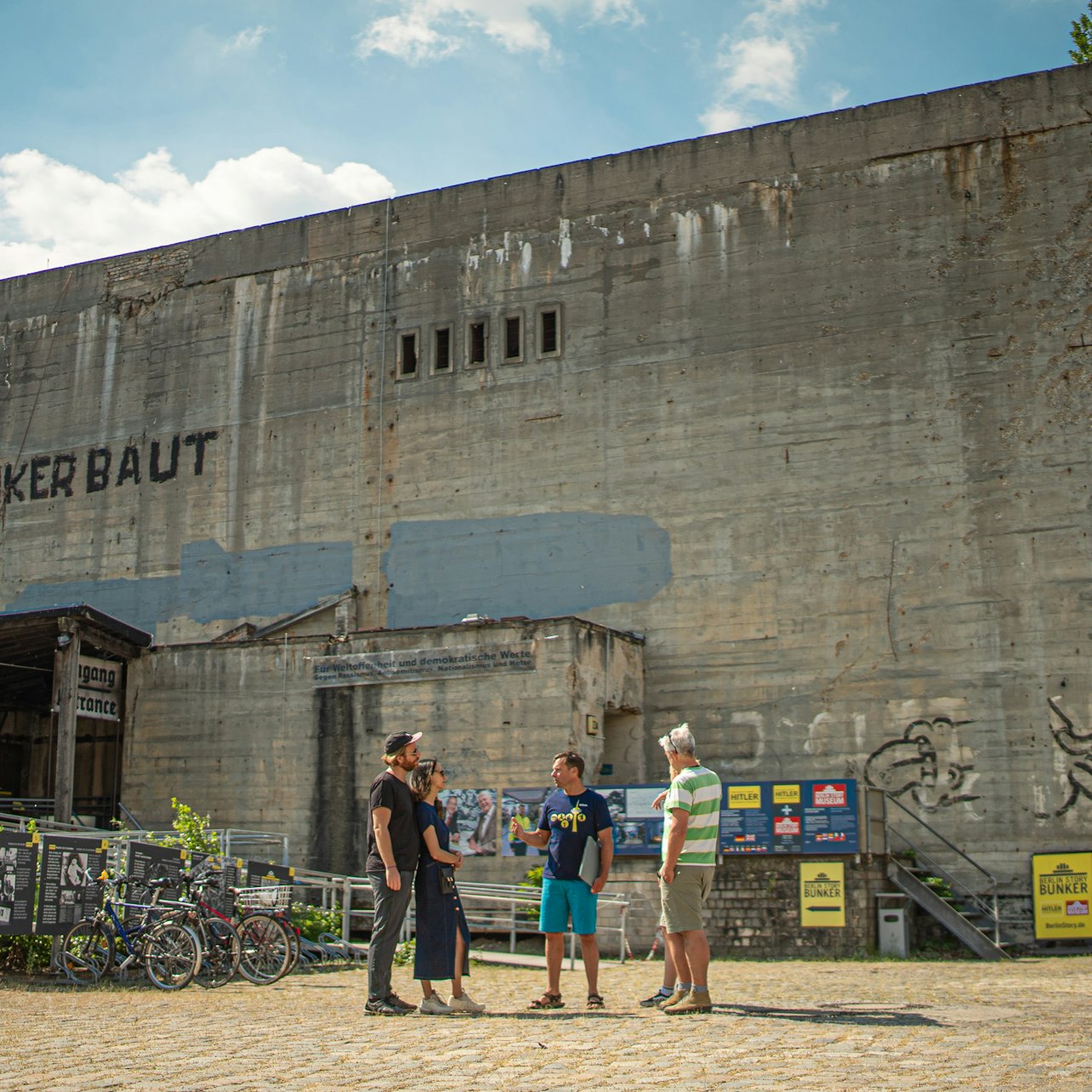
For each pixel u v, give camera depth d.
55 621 27.89
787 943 21.09
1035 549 26.53
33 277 38.53
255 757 28.52
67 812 27.23
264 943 15.34
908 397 28.05
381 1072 8.29
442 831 12.23
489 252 32.66
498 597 30.91
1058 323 27.23
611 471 30.36
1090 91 27.84
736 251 30.11
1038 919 24.86
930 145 28.86
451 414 32.31
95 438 36.59
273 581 33.50
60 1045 9.85
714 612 28.75
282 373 34.53
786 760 27.55
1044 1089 7.34
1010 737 25.98
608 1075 7.97
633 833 22.06
